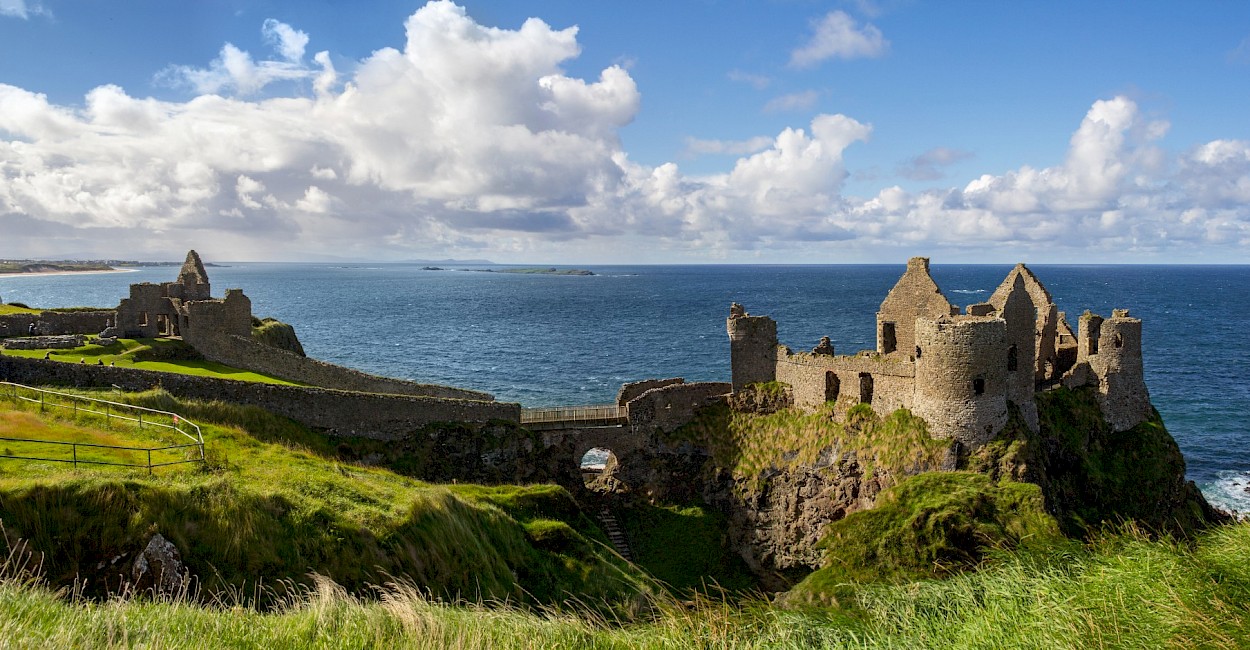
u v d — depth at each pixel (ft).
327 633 54.70
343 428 153.89
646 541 162.50
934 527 120.37
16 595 53.67
